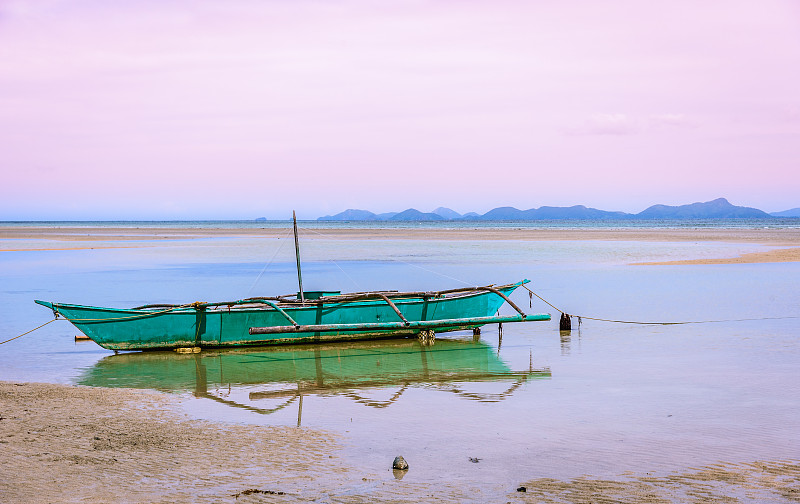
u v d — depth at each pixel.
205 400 12.95
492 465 9.16
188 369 16.11
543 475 8.75
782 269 38.28
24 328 21.52
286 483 8.45
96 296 28.19
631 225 196.12
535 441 10.22
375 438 10.41
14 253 58.03
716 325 20.91
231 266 43.94
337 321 19.55
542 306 25.52
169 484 8.36
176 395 13.35
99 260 49.75
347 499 7.93
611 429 10.78
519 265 42.50
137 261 48.72
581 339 19.31
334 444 10.10
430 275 36.56
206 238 92.38
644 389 13.41
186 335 18.23
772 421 11.10
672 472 8.80
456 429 10.89
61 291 30.00
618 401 12.54
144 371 15.85
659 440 10.18
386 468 9.05
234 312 18.55
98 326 17.48
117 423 11.13
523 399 12.84
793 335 19.05
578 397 12.90
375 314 19.89
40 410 11.90
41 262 47.69
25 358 17.28
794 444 9.92
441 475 8.77
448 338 20.30
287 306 19.05
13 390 13.41
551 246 64.75
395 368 16.09
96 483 8.37
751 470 8.84
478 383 14.32
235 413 11.95
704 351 17.11
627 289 29.88
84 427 10.86
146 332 17.92
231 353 18.17
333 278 35.41
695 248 59.06
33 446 9.82
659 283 31.95
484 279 34.38
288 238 91.31
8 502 7.72
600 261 45.09
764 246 61.06
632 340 18.89
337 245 70.44
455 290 20.73
